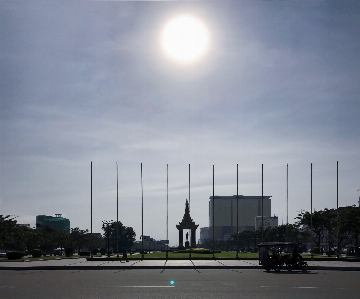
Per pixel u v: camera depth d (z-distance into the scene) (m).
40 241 168.50
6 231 125.25
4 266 58.62
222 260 79.19
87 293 29.61
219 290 31.39
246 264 63.25
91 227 87.38
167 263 66.94
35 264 65.62
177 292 30.14
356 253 117.50
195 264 63.47
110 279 40.22
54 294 29.11
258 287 33.38
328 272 50.62
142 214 97.31
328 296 28.23
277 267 51.81
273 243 55.03
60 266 57.72
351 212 115.69
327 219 131.62
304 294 29.27
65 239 184.75
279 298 27.23
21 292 30.27
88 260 80.12
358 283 36.72
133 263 67.56
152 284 35.50
